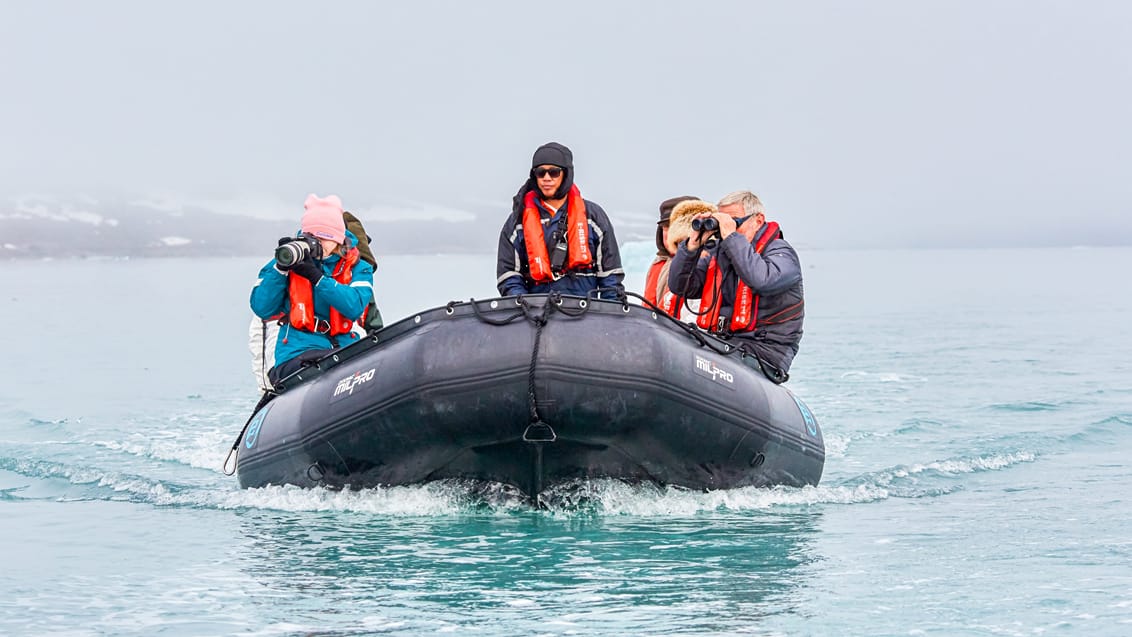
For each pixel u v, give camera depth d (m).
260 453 10.27
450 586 7.21
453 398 8.91
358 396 9.41
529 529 8.78
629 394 8.91
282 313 10.80
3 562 7.97
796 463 10.33
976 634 6.28
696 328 9.81
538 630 6.38
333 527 8.93
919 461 12.04
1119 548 8.11
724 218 10.57
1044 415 15.05
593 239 10.34
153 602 7.00
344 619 6.62
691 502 9.72
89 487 10.74
